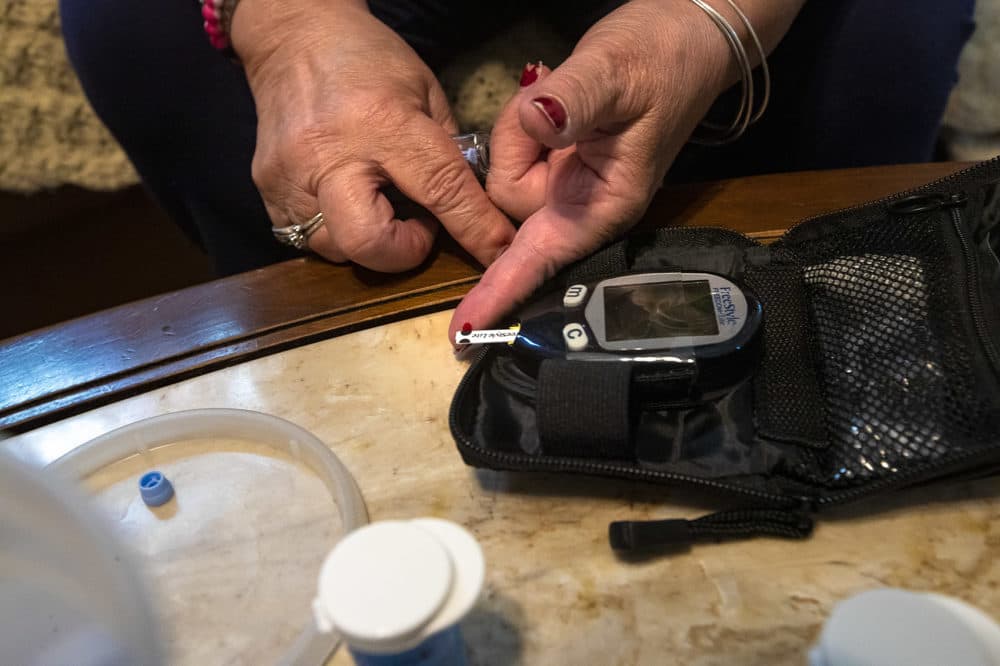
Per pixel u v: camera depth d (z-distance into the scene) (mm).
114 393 590
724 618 425
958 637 319
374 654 307
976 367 452
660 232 607
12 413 583
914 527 454
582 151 570
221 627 458
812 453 456
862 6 762
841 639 324
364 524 488
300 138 616
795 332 510
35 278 1325
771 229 631
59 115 1052
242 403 576
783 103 833
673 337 485
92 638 359
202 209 913
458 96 900
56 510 372
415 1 785
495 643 426
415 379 576
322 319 623
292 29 651
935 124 854
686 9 579
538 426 457
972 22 812
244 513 515
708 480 443
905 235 528
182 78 780
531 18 876
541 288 572
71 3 775
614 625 428
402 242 615
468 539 319
